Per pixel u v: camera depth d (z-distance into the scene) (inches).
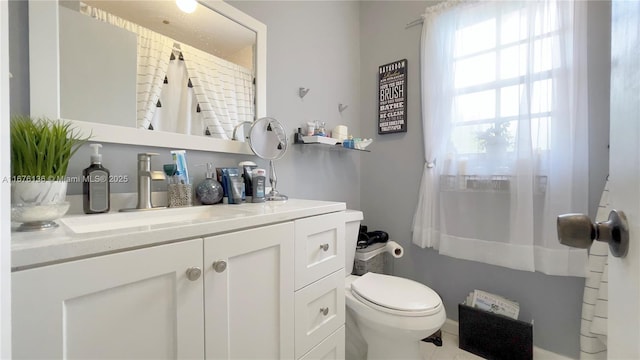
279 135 56.4
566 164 53.7
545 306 58.6
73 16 34.9
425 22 72.4
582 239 15.1
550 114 55.5
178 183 42.0
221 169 47.9
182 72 45.4
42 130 26.4
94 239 19.7
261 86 56.3
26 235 20.8
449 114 68.4
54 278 18.1
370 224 85.6
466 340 63.2
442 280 72.4
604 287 47.5
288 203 47.3
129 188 39.6
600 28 52.8
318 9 72.4
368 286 52.5
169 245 23.5
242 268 29.5
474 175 64.5
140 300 22.0
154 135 41.5
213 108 49.1
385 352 48.6
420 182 75.7
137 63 40.5
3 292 13.6
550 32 55.5
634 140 12.8
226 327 27.8
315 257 39.6
